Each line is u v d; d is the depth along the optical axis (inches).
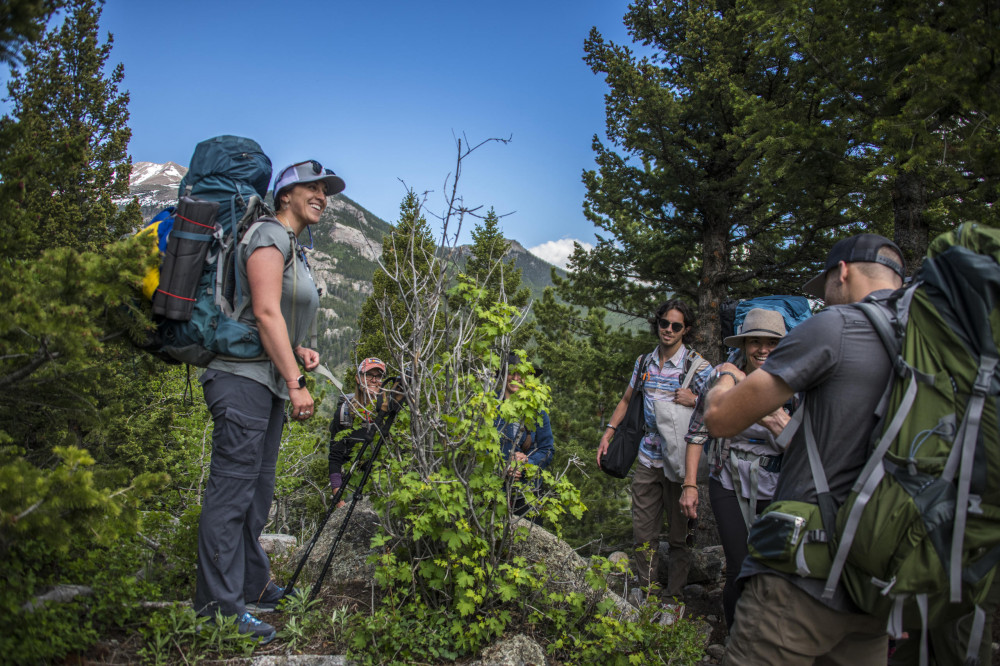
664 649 120.8
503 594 112.3
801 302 145.0
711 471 141.6
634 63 403.9
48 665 88.7
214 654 102.3
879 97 211.8
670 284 489.4
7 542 86.0
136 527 93.9
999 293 65.6
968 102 156.9
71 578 106.0
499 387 125.3
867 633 75.9
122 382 146.4
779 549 74.3
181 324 108.0
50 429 119.0
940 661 81.2
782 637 74.9
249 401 110.5
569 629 118.3
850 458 73.1
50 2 90.3
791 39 227.9
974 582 66.7
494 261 123.1
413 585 116.0
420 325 118.0
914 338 70.2
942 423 65.6
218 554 107.0
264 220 113.1
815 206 321.7
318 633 114.1
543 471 124.5
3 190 102.8
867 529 66.9
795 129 234.2
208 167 114.6
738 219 429.1
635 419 177.9
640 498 175.0
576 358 629.3
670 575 177.6
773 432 111.0
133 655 97.9
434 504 111.2
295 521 365.7
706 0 403.2
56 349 93.4
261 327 107.7
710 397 86.7
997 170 171.0
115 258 98.9
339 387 124.9
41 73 428.5
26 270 94.9
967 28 148.1
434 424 116.3
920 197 221.0
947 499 64.1
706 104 400.5
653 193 446.0
